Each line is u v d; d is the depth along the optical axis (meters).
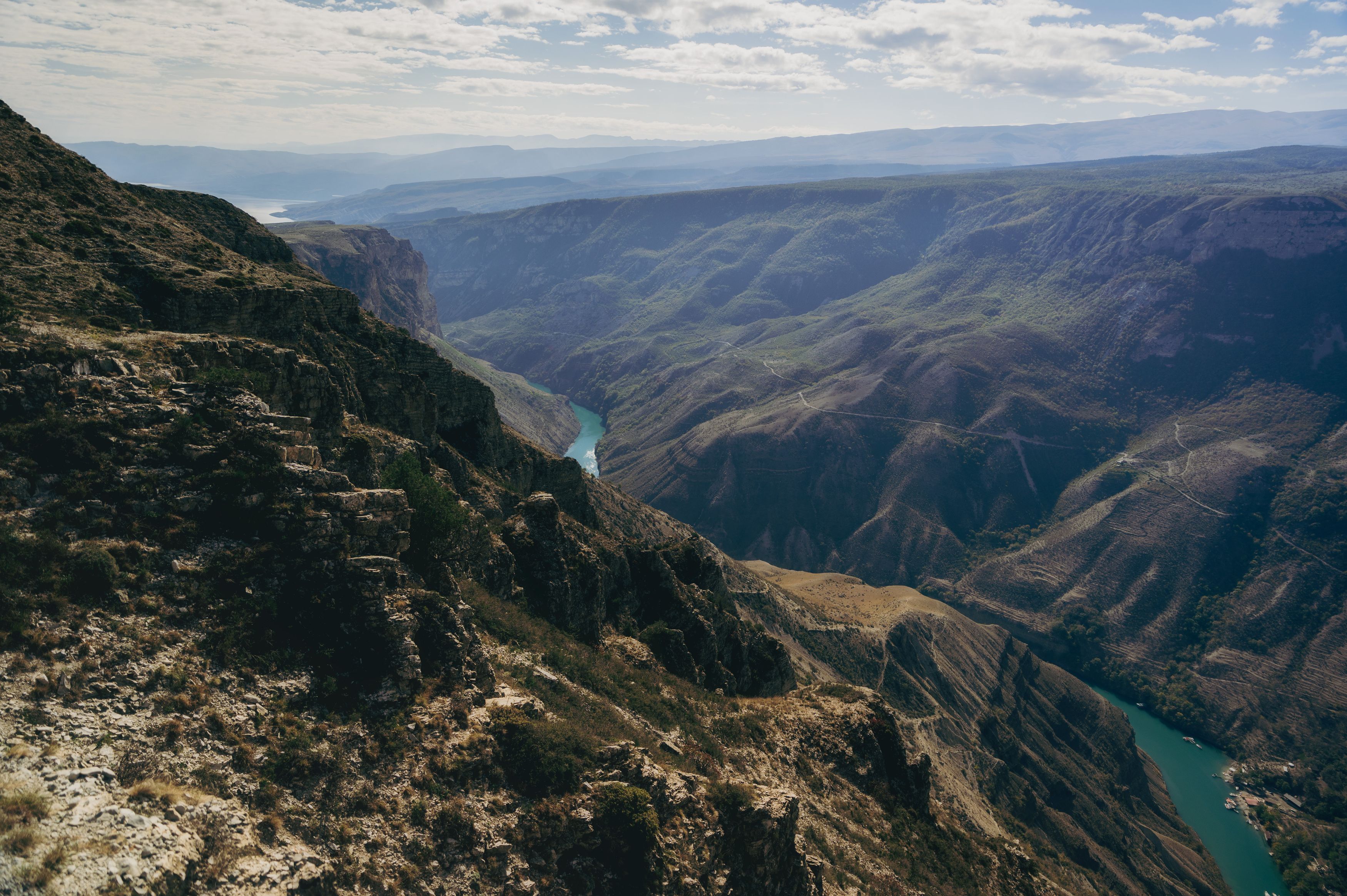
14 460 25.67
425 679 29.53
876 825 51.69
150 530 26.42
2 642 21.30
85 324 37.16
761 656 80.88
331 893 21.25
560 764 29.20
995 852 61.12
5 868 15.96
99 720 20.88
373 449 47.16
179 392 31.44
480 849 25.44
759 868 32.31
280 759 23.34
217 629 25.38
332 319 68.38
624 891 27.06
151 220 60.22
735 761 46.56
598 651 53.12
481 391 84.06
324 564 28.59
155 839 18.41
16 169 52.78
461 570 45.34
